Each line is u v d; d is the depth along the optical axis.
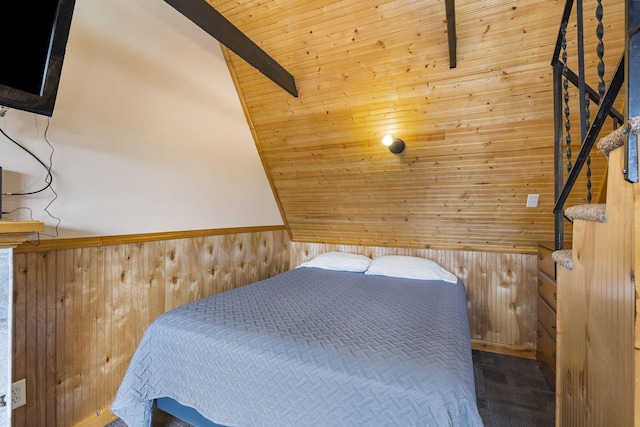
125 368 1.86
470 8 1.67
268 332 1.43
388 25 1.86
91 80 1.59
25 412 1.41
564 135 1.99
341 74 2.18
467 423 0.99
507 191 2.43
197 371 1.40
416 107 2.19
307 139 2.69
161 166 2.06
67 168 1.56
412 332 1.46
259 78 2.39
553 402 1.91
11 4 0.94
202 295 2.45
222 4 2.02
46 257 1.49
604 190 2.13
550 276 2.18
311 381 1.18
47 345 1.50
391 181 2.74
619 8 1.53
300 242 3.79
